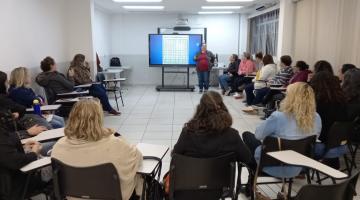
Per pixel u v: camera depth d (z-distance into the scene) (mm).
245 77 7973
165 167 3477
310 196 1433
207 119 1989
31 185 2133
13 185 2021
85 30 6699
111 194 1792
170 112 6410
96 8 8727
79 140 1791
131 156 1858
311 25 6203
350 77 3725
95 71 6969
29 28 4852
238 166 2344
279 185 3080
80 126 1777
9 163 1900
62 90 4789
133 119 5809
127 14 10492
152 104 7273
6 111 2729
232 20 10648
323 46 5742
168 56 9461
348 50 4969
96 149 1782
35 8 5074
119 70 9219
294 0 6832
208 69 8992
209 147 1981
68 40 6656
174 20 10555
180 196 2023
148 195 2053
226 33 10719
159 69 10828
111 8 9039
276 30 8211
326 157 2768
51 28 5758
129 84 10914
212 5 8281
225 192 2061
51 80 4734
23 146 2303
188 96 8414
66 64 6562
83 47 6750
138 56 10766
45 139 2455
